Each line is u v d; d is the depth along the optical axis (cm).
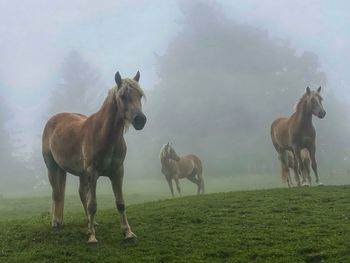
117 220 1168
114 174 955
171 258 898
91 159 930
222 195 1509
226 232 1048
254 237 1002
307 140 1650
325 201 1321
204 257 902
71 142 995
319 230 1028
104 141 914
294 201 1327
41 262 880
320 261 867
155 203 1464
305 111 1627
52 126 1088
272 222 1114
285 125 1739
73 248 941
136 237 988
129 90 903
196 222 1149
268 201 1346
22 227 1126
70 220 1209
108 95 940
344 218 1120
